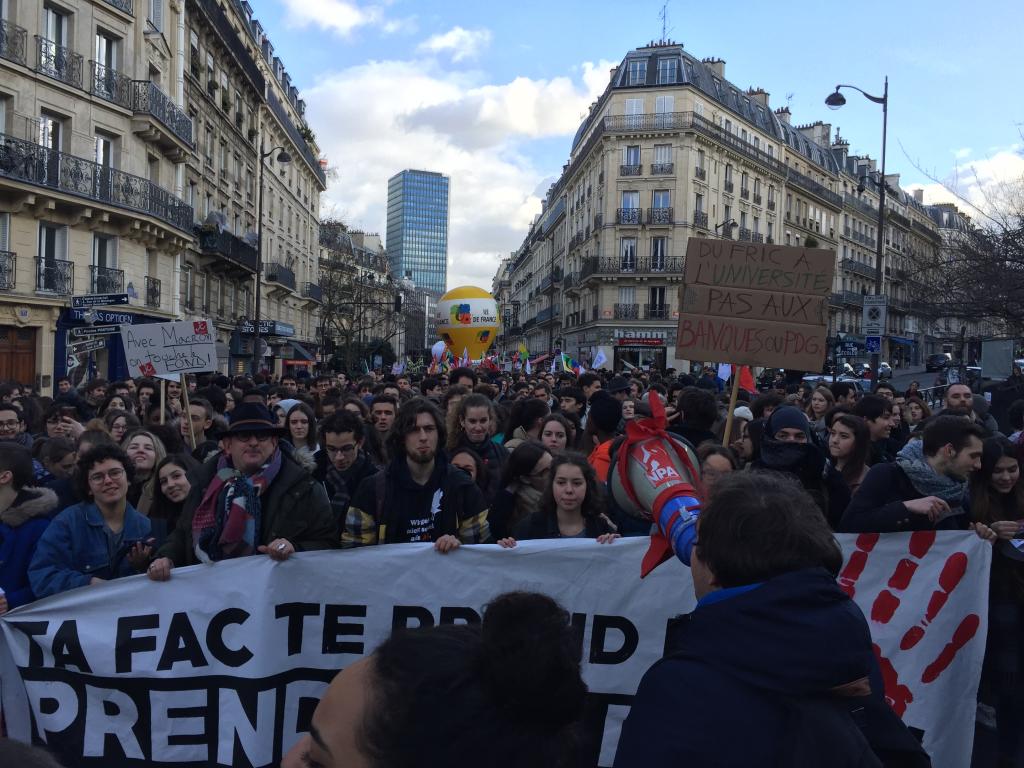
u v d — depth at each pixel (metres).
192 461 5.32
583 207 56.47
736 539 1.80
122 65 24.98
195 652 3.59
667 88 47.62
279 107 47.03
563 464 4.19
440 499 4.15
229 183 37.75
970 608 3.83
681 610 3.64
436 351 23.11
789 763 1.61
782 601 1.73
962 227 16.89
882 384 9.96
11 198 21.06
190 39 31.52
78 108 23.08
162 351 8.40
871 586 3.92
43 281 22.05
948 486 3.91
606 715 3.63
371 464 5.39
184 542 3.89
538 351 79.75
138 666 3.57
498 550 3.69
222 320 36.72
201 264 33.31
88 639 3.57
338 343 60.03
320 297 58.66
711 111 49.94
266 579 3.60
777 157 58.12
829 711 1.71
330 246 68.12
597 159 51.78
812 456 4.54
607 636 3.67
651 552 2.23
